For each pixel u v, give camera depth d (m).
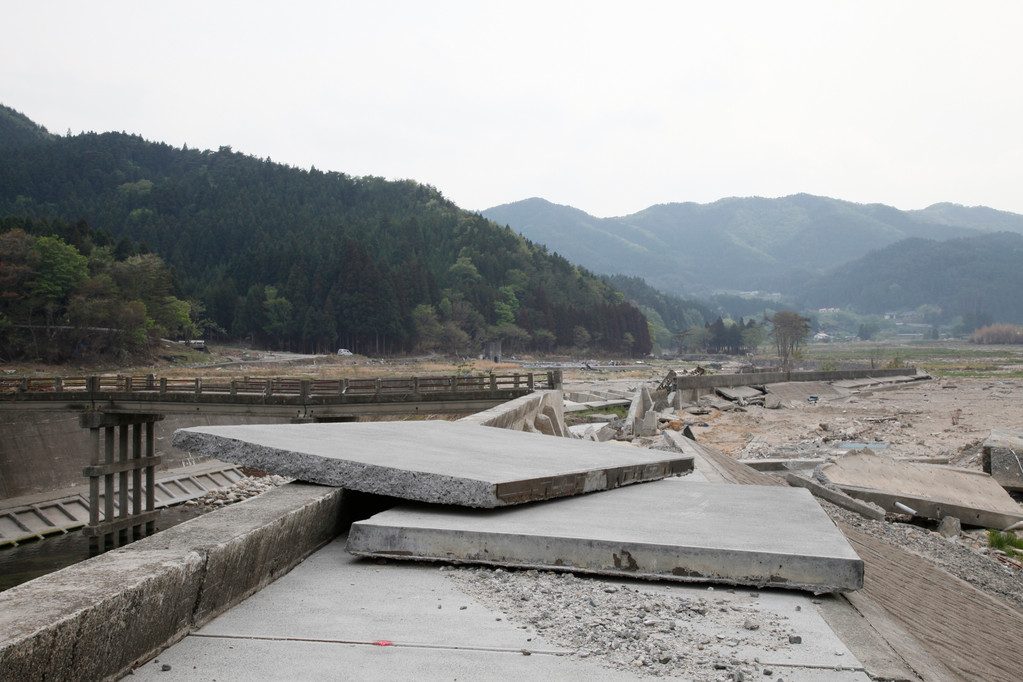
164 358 112.56
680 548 4.71
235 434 6.38
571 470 6.48
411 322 171.75
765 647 3.69
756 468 20.22
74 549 27.64
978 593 8.97
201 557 3.72
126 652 3.08
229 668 3.22
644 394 45.25
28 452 33.88
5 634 2.43
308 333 156.12
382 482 5.52
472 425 10.55
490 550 4.92
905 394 68.94
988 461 20.66
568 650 3.55
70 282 97.06
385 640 3.63
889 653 3.74
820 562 4.56
